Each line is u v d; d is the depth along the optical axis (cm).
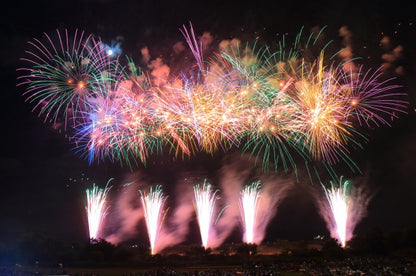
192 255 9775
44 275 7706
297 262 8525
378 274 6278
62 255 9619
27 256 9656
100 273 7894
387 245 9538
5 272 8188
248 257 9388
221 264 8881
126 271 8262
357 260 8494
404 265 7381
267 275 6806
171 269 8156
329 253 9181
